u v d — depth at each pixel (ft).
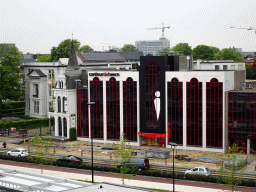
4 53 445.37
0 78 420.36
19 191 143.02
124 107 320.91
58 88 346.54
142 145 319.06
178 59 322.14
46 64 440.04
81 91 338.54
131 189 147.02
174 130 303.68
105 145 322.96
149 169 251.39
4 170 177.37
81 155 286.46
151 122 310.04
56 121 352.90
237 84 318.24
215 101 289.33
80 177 231.50
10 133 372.99
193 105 296.10
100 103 329.72
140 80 311.06
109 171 245.45
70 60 381.60
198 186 211.41
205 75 290.76
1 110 468.34
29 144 331.98
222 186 211.41
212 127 291.58
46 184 154.61
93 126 334.44
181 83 298.76
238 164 200.54
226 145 290.35
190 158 269.64
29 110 442.91
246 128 282.97
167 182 220.43
